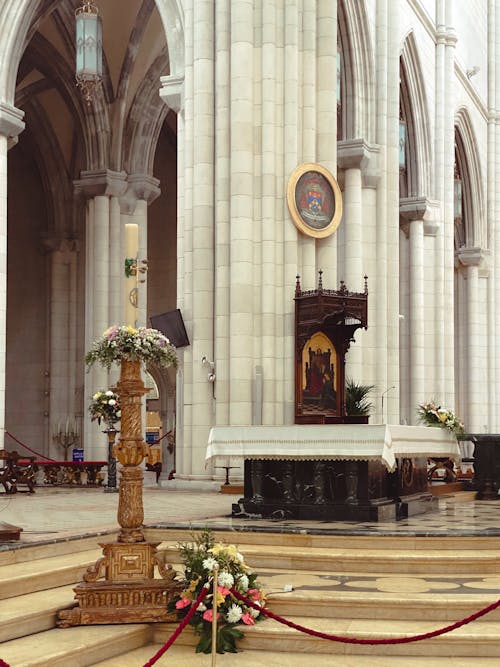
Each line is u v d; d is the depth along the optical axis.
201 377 21.14
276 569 11.48
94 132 30.50
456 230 39.88
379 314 25.67
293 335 20.66
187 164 21.84
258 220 20.97
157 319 21.52
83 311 35.81
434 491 19.48
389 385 25.97
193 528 12.62
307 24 21.45
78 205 35.81
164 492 20.27
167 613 9.36
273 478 14.34
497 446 20.47
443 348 32.62
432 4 33.16
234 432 14.10
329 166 21.53
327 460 13.91
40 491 22.27
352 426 13.34
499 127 40.97
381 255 25.94
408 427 14.59
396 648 8.80
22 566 10.57
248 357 20.59
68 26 29.47
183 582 9.74
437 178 33.00
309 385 20.67
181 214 22.12
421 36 31.80
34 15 26.41
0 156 24.16
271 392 20.52
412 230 32.16
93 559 11.15
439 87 33.25
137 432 10.05
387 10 26.84
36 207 36.41
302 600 9.53
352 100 25.97
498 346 40.53
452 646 8.80
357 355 24.08
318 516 13.81
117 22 29.33
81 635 8.81
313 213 21.05
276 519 13.86
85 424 29.89
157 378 36.06
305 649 8.92
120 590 9.43
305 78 21.41
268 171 20.95
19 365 36.09
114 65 30.16
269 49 21.16
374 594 9.70
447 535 11.77
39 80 32.59
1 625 8.53
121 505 9.94
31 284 36.25
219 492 20.06
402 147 29.12
